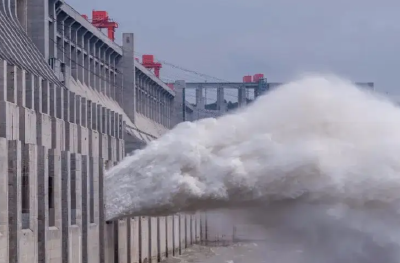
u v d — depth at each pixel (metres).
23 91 125.75
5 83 118.69
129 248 172.62
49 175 126.81
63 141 143.88
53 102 141.50
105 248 152.88
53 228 127.12
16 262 109.75
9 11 177.88
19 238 111.31
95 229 148.12
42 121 130.88
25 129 122.12
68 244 133.00
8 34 158.62
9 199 110.44
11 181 110.69
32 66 156.75
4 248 106.75
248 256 182.75
